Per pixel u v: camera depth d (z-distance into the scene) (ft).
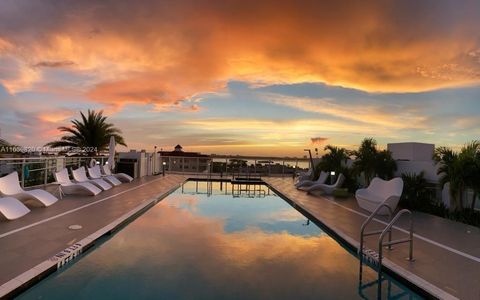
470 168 25.38
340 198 37.52
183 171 69.56
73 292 13.25
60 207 26.73
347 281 15.11
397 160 37.50
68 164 43.65
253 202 38.06
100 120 71.77
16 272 13.34
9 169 32.24
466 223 24.64
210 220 27.53
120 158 57.06
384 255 16.88
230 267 16.58
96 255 17.65
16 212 22.40
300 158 68.64
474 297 12.23
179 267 16.35
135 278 14.83
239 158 68.80
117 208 27.35
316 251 19.49
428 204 29.63
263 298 13.29
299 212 32.01
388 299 13.34
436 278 13.97
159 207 32.58
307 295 13.64
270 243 21.06
